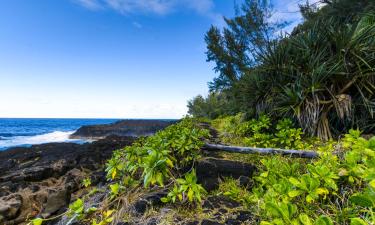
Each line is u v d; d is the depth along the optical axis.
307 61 3.34
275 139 2.78
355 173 1.22
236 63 8.49
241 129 3.65
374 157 1.12
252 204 1.45
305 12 8.08
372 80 2.93
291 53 3.66
